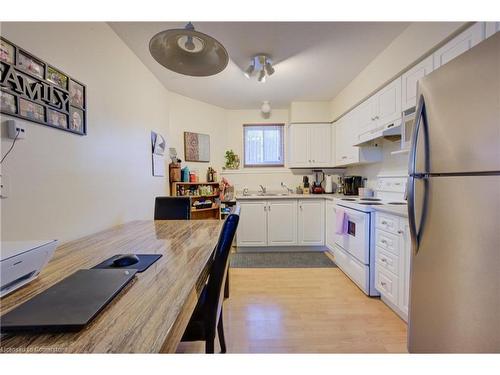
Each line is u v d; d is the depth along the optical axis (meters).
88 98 1.68
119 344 0.51
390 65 2.22
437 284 1.18
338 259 3.02
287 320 1.87
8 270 0.71
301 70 2.78
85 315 0.58
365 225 2.25
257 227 3.67
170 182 3.35
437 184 1.15
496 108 0.88
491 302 0.92
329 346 1.58
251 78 2.92
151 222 2.09
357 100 2.93
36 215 1.25
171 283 0.82
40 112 1.27
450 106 1.07
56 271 0.93
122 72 2.14
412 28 1.91
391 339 1.64
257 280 2.62
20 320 0.55
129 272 0.87
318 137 3.92
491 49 0.90
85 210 1.64
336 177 4.18
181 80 3.03
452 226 1.08
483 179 0.94
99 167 1.80
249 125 4.28
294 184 4.27
